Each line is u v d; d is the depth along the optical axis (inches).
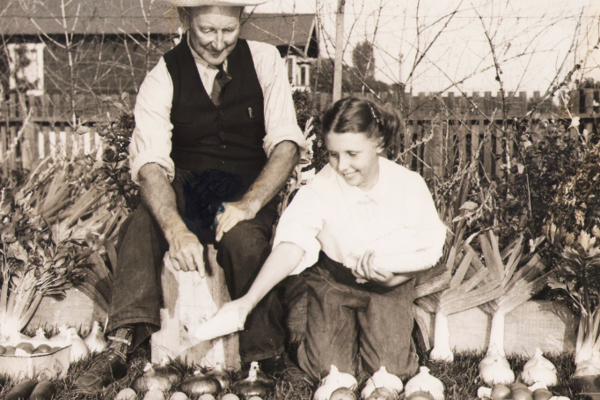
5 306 123.8
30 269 123.6
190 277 109.0
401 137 204.4
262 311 100.9
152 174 103.4
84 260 126.2
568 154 148.4
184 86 110.5
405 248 99.8
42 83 508.4
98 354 111.6
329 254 104.1
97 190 148.9
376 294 103.9
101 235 132.6
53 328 127.5
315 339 103.5
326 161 151.4
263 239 101.0
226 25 104.9
